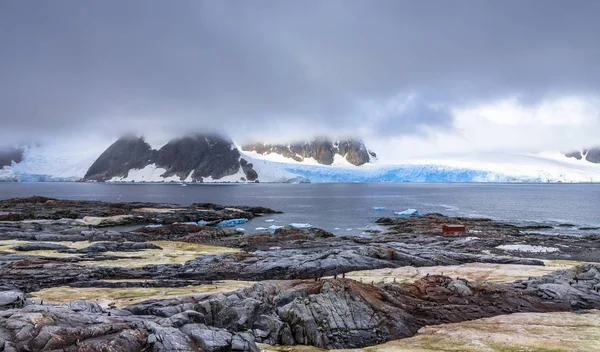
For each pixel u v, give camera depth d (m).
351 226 100.81
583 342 22.66
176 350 18.25
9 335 17.09
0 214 99.81
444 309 29.00
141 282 38.41
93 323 19.42
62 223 90.50
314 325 24.31
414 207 159.38
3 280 38.97
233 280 42.22
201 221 108.06
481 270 44.12
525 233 78.12
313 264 46.06
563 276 36.88
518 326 26.00
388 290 31.06
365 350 22.25
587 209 148.38
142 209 126.56
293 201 196.00
